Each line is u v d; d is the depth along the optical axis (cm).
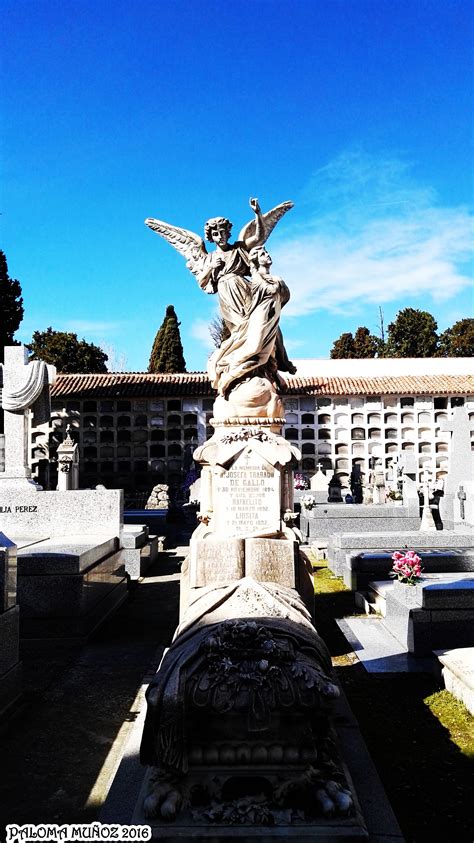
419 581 810
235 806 343
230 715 352
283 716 353
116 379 3366
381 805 384
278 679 356
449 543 1239
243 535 721
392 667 699
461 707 572
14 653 591
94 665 720
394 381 3338
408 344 5784
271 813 339
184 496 2717
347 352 6206
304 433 3206
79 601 802
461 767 460
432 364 3566
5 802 427
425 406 3203
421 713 565
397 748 494
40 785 448
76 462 1942
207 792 350
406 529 1678
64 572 805
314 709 352
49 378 1200
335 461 3183
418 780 442
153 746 358
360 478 3073
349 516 1741
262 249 807
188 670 367
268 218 863
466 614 731
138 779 419
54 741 520
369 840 342
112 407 3191
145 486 3148
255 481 738
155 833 329
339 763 388
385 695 612
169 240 873
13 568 600
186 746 349
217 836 326
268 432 755
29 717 569
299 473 3159
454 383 3288
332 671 441
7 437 1176
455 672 605
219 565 697
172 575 1311
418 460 3166
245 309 803
